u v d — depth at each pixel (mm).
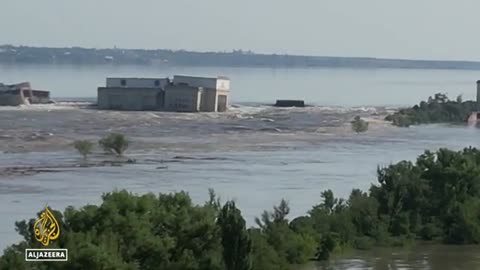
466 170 161750
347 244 147250
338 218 149875
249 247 108375
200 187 197000
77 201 172750
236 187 199000
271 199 183625
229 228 107812
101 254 95000
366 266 137375
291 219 158250
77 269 94625
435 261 142375
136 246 101750
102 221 102750
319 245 139750
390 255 146000
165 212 106938
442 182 161625
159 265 102562
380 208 158250
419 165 165125
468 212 157375
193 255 105625
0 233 142500
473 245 155125
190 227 106562
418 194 160375
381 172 167750
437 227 157750
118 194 106312
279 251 131250
